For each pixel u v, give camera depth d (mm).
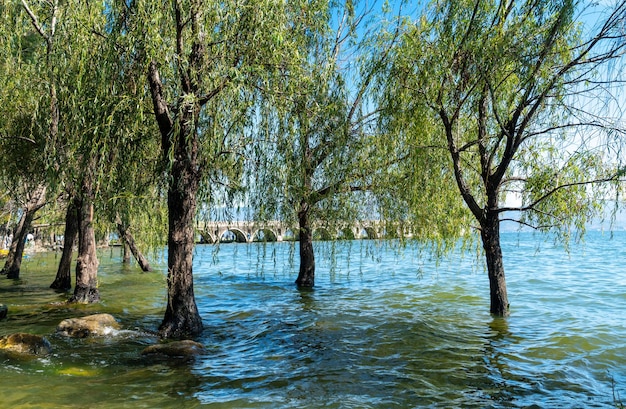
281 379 8133
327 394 7438
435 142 12766
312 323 12648
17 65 12492
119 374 8312
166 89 10344
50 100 10953
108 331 11055
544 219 12125
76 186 11297
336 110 13023
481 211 12500
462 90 11617
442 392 7570
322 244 15703
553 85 10016
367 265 30078
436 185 13148
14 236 23562
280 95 10602
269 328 12055
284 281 22469
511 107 11891
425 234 14609
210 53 9930
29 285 20625
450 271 25797
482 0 11164
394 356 9508
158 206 12789
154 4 9266
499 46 10023
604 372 8633
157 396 7324
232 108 9859
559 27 9445
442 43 11305
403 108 12289
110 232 16062
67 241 19516
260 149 10820
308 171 13617
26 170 16344
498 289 13164
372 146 14008
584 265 29734
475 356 9523
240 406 6957
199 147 10539
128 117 9906
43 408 6734
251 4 9773
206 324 12609
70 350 9734
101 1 9914
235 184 10961
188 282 11094
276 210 12438
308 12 11578
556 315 13547
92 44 10070
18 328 11852
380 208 14734
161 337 10789
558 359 9336
